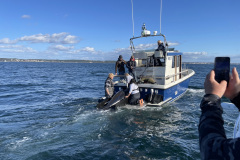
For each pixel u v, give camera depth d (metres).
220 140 0.63
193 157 3.99
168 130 5.55
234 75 0.78
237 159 0.56
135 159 3.92
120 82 9.62
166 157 4.00
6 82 19.08
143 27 9.65
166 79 9.10
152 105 8.05
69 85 17.00
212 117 0.71
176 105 8.71
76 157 3.97
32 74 32.03
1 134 5.17
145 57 9.31
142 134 5.23
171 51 10.24
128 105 8.35
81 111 7.62
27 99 10.40
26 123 6.14
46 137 4.97
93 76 27.95
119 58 10.74
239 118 0.81
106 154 4.11
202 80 20.16
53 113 7.38
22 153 4.10
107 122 6.18
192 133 5.32
